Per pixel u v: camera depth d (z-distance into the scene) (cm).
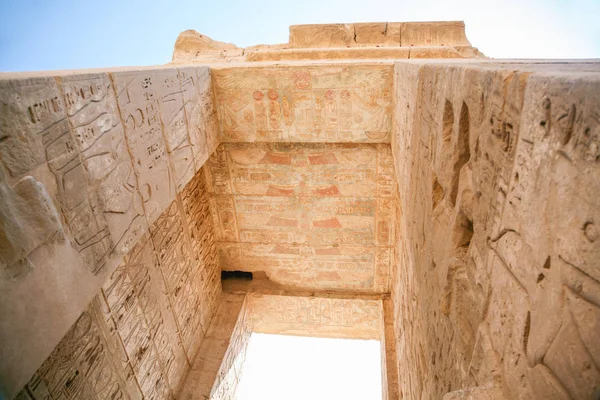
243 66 603
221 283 821
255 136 650
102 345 409
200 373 637
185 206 637
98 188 302
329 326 860
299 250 779
